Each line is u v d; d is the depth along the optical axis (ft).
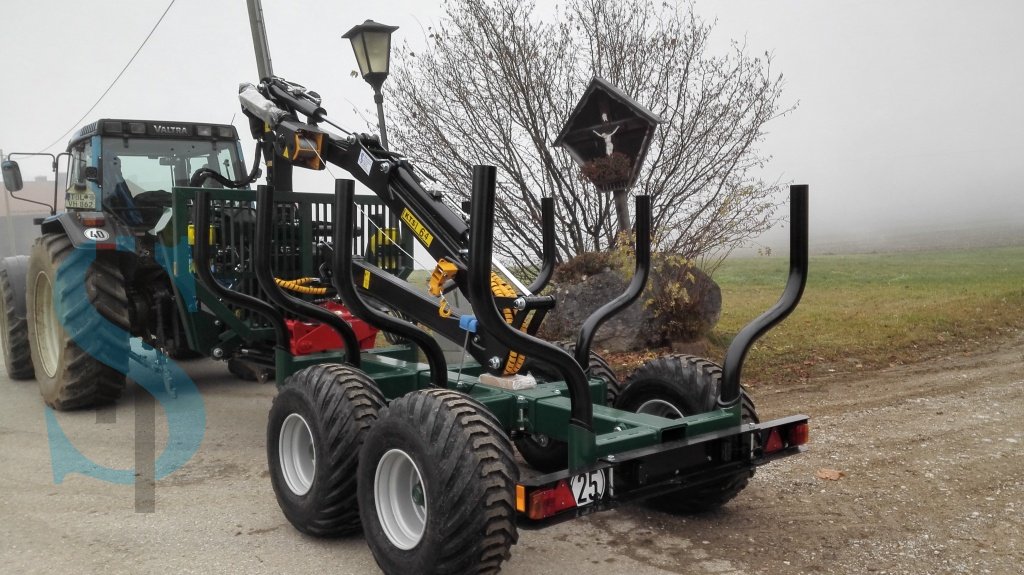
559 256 28.22
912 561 11.03
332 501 11.44
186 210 17.17
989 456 15.53
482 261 9.00
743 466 11.46
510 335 9.33
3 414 20.36
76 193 23.26
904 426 17.78
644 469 10.27
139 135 22.07
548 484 9.21
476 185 8.95
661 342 25.21
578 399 9.91
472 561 9.26
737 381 11.76
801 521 12.61
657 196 26.66
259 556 11.63
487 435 9.45
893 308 32.50
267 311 14.64
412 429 9.77
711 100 26.73
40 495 14.32
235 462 16.29
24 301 23.45
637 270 13.44
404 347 17.52
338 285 11.18
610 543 11.92
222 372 25.38
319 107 15.79
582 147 25.21
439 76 28.35
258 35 30.04
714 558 11.30
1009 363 24.09
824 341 26.91
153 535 12.43
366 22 22.58
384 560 10.32
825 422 18.24
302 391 11.91
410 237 19.04
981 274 41.81
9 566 11.32
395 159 14.34
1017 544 11.49
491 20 26.84
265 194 12.51
